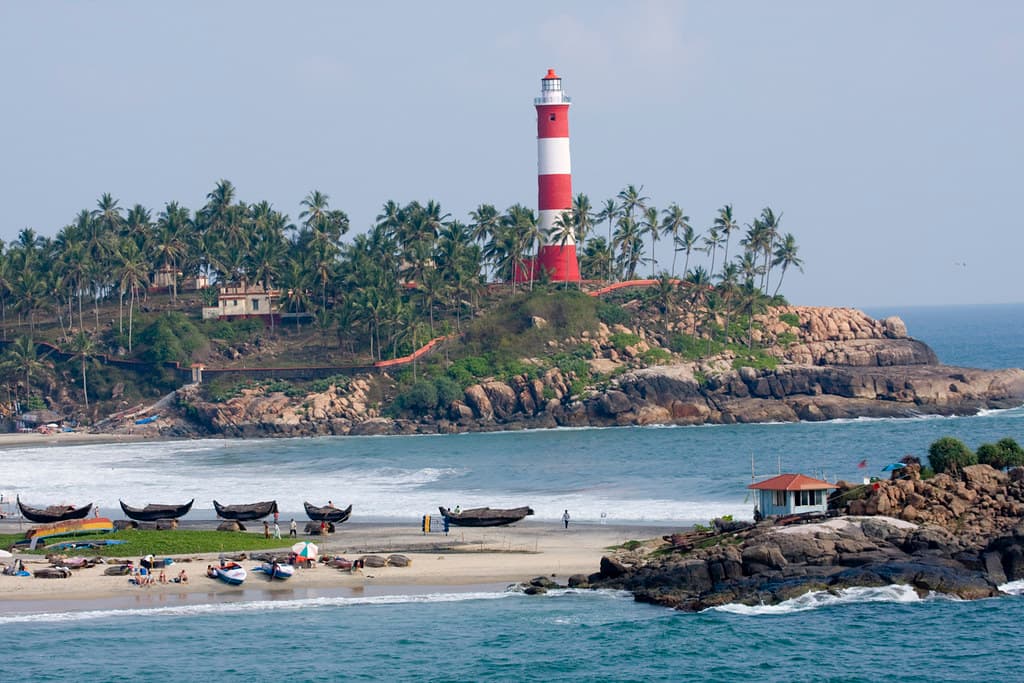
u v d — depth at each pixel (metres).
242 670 185.25
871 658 185.75
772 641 193.38
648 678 181.25
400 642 195.88
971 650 187.25
